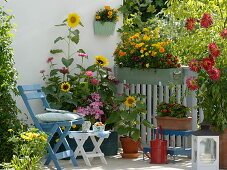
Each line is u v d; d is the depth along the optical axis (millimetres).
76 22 9172
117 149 9109
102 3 9789
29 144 7297
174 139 8852
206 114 8172
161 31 10156
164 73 8977
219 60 8109
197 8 8742
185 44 8852
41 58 9086
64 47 9352
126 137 8922
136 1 10898
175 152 8406
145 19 11883
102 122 9102
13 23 8727
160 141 8398
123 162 8531
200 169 7727
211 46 7863
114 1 9961
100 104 8945
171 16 10164
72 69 9414
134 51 9180
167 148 8656
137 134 8758
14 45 8805
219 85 8023
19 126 7980
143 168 8078
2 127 7910
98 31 9656
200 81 8148
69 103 9062
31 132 7520
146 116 9703
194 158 7828
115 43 9961
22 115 8805
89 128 8703
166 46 9117
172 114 8539
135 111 8820
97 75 9289
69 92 8938
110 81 9336
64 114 7965
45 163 8188
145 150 8781
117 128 9133
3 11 8117
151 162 8438
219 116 8016
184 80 9016
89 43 9617
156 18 10477
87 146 8781
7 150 7871
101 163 8453
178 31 10031
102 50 9789
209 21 8047
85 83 9016
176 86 9008
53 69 9195
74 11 9445
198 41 8719
